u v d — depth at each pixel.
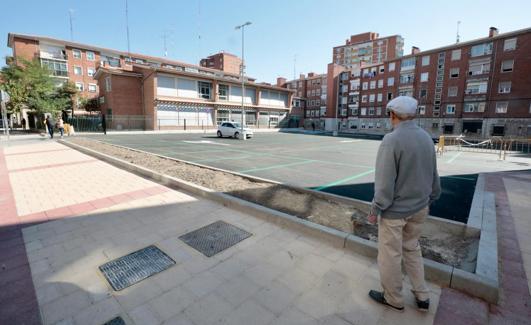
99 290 2.48
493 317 2.21
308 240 3.53
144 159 9.25
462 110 37.84
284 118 48.50
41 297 2.37
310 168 9.12
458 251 3.19
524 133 32.50
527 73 32.09
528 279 2.69
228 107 38.25
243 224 4.00
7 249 3.18
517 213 4.59
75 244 3.33
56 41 41.47
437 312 2.26
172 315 2.19
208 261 3.00
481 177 7.81
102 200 4.98
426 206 2.18
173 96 32.53
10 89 25.92
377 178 2.13
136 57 48.31
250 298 2.41
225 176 6.91
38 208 4.55
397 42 71.25
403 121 2.15
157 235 3.60
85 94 44.06
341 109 57.69
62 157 9.89
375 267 2.92
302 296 2.44
